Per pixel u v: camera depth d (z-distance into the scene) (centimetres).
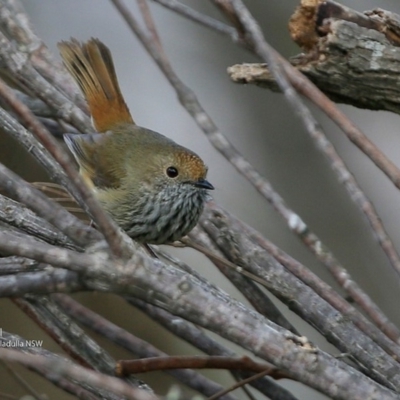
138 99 1608
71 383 827
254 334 665
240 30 754
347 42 857
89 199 609
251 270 845
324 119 1552
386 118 1609
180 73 1578
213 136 682
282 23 1524
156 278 643
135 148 1013
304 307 805
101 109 1063
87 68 1064
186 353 1388
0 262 712
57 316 870
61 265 614
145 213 988
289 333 683
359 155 1556
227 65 1571
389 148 1589
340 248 1422
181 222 988
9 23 944
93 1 1612
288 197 1477
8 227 771
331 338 786
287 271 836
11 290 641
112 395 798
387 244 672
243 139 1527
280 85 693
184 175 974
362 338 777
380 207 1526
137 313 1392
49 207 638
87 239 637
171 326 906
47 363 529
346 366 682
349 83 878
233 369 809
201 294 656
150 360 816
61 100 970
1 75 1159
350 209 1459
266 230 1470
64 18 1577
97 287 638
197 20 771
